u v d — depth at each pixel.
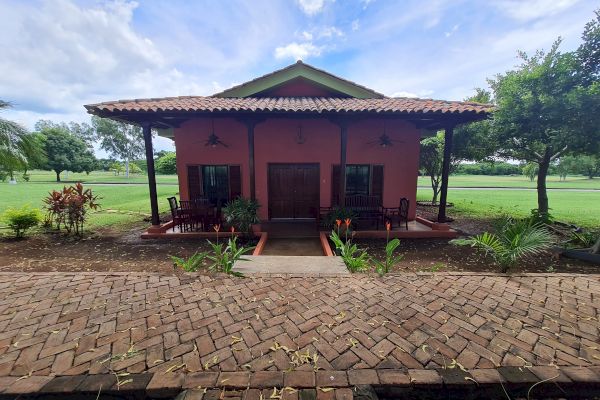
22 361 2.14
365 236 7.04
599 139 5.77
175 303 3.07
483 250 5.75
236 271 4.10
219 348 2.31
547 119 6.26
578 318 2.77
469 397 1.96
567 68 5.92
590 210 10.94
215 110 5.90
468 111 6.02
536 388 1.96
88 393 1.89
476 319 2.75
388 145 8.12
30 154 7.93
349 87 8.62
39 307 2.97
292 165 8.55
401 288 3.45
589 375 1.99
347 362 2.14
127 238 6.97
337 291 3.38
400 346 2.33
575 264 4.97
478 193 18.67
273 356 2.21
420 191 21.20
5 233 7.28
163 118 7.15
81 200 7.25
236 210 6.58
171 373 2.02
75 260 5.28
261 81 8.52
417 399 1.96
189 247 6.21
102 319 2.75
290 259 4.77
